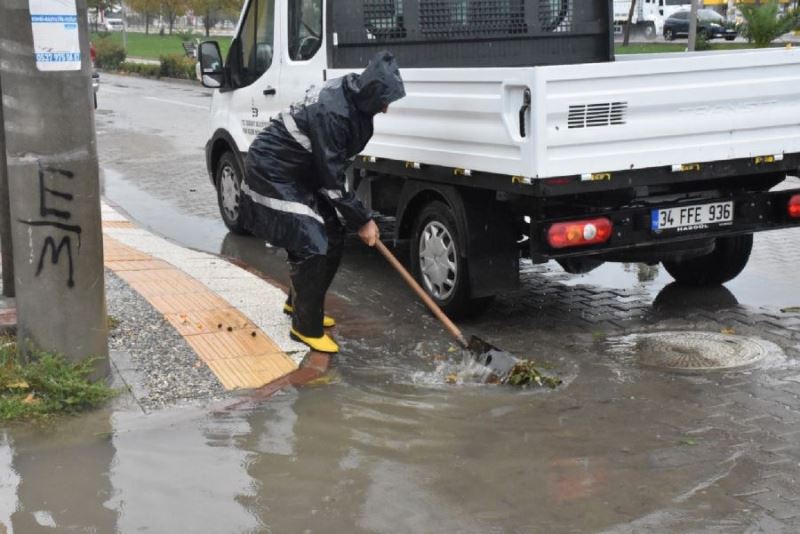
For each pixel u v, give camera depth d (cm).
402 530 391
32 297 497
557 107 551
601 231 612
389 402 525
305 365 571
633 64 570
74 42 481
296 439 475
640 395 536
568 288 778
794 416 504
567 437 480
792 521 395
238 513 404
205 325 621
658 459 454
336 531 390
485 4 795
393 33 770
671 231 634
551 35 824
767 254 890
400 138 677
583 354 611
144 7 5831
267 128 584
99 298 510
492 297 663
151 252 848
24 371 499
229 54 921
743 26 2538
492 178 596
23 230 491
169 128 1986
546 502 413
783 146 636
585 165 568
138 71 4134
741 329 658
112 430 476
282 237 579
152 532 387
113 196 1228
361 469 445
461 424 496
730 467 445
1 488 420
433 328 666
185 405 507
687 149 602
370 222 587
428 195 682
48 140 482
